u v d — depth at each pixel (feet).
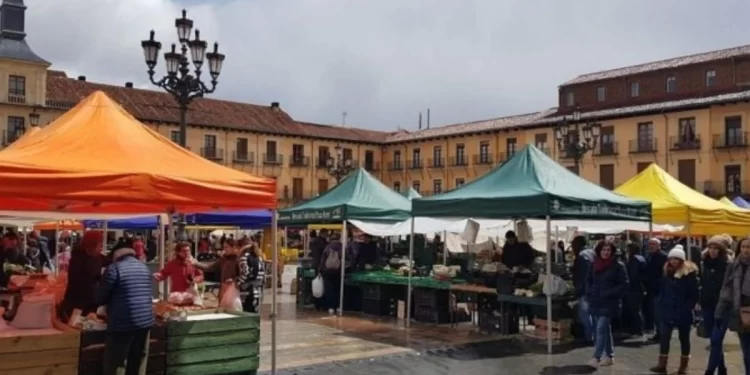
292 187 193.36
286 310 49.62
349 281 48.47
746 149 129.08
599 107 158.61
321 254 51.83
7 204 26.94
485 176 38.32
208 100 187.62
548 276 33.45
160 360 22.17
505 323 37.60
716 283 27.53
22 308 20.84
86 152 21.12
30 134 24.35
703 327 27.96
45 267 59.26
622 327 39.40
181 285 31.48
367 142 206.90
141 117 163.02
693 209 40.65
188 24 51.26
